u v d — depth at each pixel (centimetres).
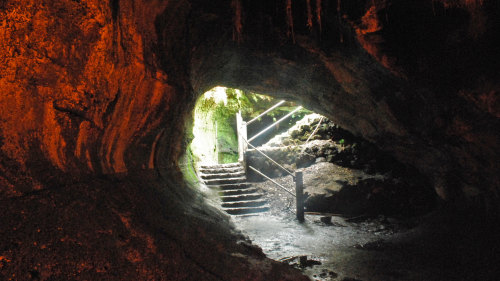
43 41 212
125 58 312
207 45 547
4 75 196
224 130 1513
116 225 257
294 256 516
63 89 246
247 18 504
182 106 567
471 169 562
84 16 234
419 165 721
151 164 500
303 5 476
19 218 187
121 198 306
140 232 275
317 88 702
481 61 409
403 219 788
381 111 625
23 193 204
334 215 819
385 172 925
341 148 1006
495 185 533
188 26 457
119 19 286
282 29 522
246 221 762
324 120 1109
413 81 483
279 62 636
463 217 641
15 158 212
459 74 434
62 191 237
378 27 432
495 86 403
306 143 1069
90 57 260
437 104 497
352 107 693
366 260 514
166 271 254
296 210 805
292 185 941
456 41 413
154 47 380
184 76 514
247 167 1014
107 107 310
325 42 529
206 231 423
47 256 181
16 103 210
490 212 570
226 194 920
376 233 694
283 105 1409
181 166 764
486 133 466
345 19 447
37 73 218
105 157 334
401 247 584
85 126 283
